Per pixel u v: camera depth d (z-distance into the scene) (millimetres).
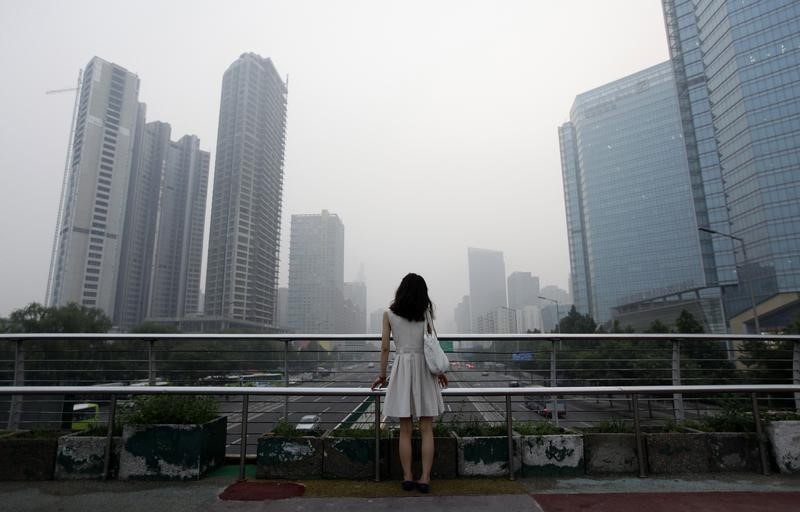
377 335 5391
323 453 4129
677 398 5109
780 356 7273
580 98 143250
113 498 3559
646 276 121000
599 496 3605
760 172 76562
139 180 124625
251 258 122375
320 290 175750
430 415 3701
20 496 3604
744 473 4289
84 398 4945
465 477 4133
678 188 119188
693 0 94625
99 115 113250
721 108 86188
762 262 75562
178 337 5316
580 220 153250
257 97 129500
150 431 4070
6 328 45469
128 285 118750
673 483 3975
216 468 4402
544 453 4238
